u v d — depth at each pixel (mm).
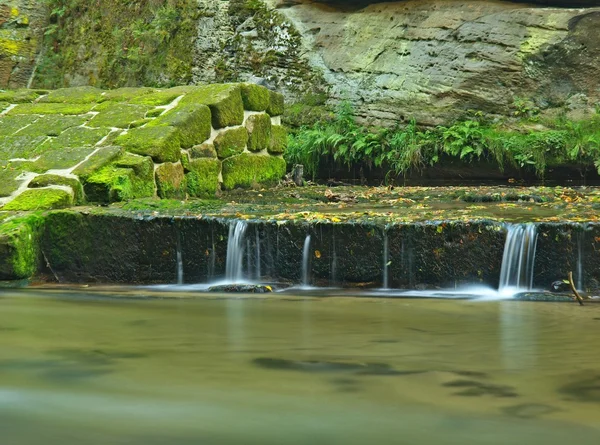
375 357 4953
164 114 11523
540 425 3701
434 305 7117
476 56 15211
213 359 4934
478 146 14188
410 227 8086
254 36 17141
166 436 3604
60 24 19531
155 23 18031
